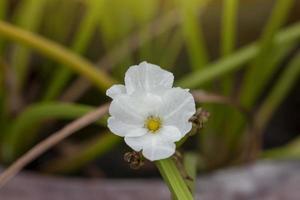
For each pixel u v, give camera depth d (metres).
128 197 0.56
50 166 0.62
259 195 0.58
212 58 0.74
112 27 0.64
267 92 0.74
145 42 0.65
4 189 0.56
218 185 0.58
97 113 0.42
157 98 0.32
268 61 0.60
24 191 0.56
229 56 0.58
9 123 0.63
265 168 0.61
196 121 0.34
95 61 0.73
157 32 0.65
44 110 0.54
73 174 0.64
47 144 0.40
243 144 0.65
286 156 0.62
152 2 0.66
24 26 0.63
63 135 0.41
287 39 0.57
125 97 0.32
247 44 0.74
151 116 0.32
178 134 0.31
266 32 0.55
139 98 0.32
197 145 0.67
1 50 0.63
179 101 0.32
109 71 0.70
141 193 0.57
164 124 0.32
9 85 0.63
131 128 0.32
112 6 0.63
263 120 0.66
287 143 0.69
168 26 0.66
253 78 0.59
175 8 0.67
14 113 0.64
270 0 0.72
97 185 0.57
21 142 0.63
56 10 0.69
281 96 0.66
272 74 0.71
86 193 0.56
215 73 0.55
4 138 0.63
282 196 0.58
